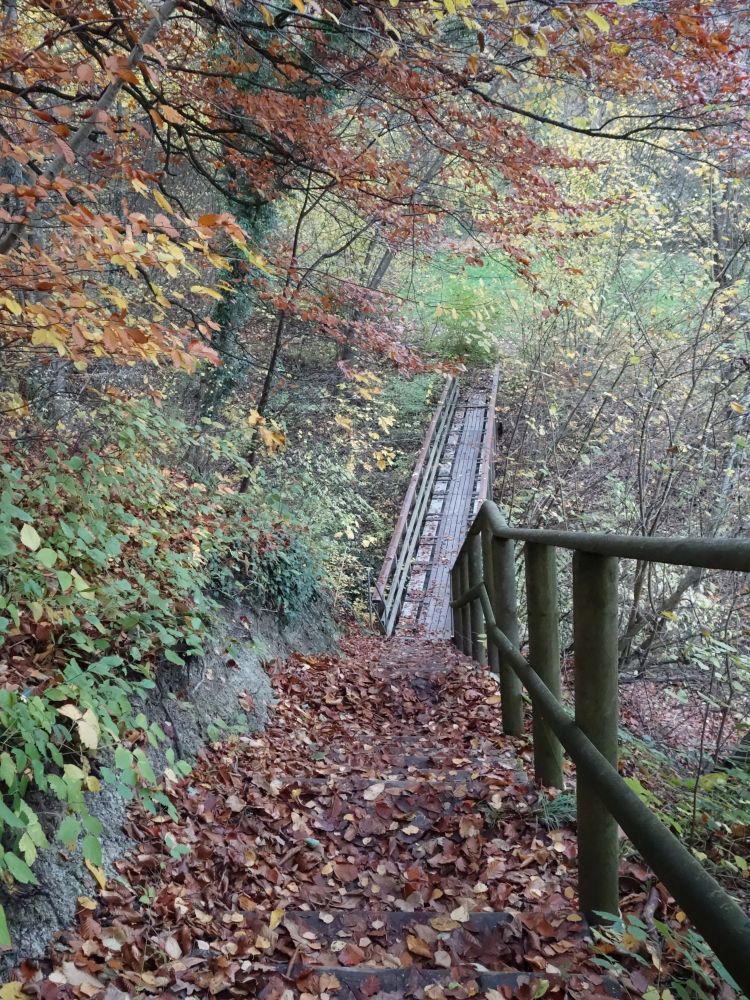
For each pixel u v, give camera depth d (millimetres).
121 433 4508
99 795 2715
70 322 2842
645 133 8539
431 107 5242
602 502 9141
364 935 2309
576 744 2098
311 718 4953
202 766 3545
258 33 6125
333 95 7660
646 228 10391
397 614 11266
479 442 16469
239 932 2328
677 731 5793
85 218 2605
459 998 1888
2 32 3629
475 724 4523
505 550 3789
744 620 6184
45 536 3307
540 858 2592
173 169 9977
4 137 3100
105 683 2613
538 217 6961
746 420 7816
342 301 6418
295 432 12469
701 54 4652
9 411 4031
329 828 3129
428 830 3000
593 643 2080
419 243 6758
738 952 1176
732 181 8633
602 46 4719
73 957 2086
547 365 12312
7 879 2018
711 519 7414
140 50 3701
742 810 3139
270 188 6988
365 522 15047
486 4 4801
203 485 5504
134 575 3594
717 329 7688
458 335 18766
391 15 4738
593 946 1988
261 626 5988
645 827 1599
